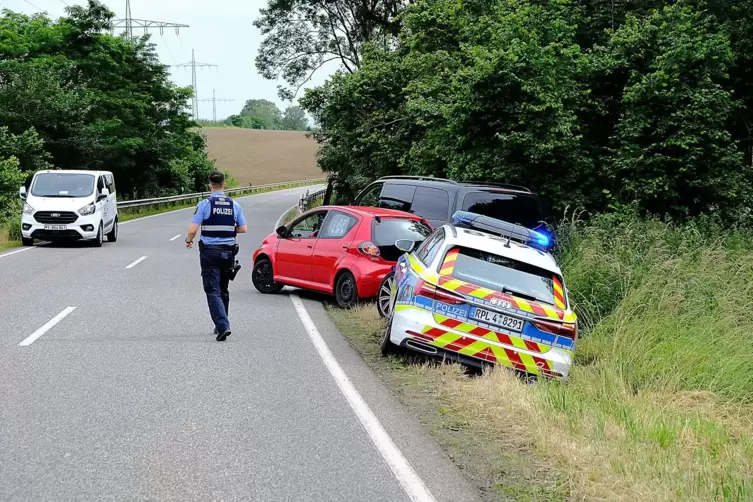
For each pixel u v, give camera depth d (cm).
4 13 4397
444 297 808
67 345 870
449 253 839
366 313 1122
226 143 13250
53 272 1520
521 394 695
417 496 466
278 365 812
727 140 1638
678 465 545
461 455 548
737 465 559
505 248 855
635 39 1720
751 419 771
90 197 2108
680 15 1723
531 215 1288
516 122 1584
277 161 11600
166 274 1542
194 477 486
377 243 1179
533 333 800
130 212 3981
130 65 4997
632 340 948
